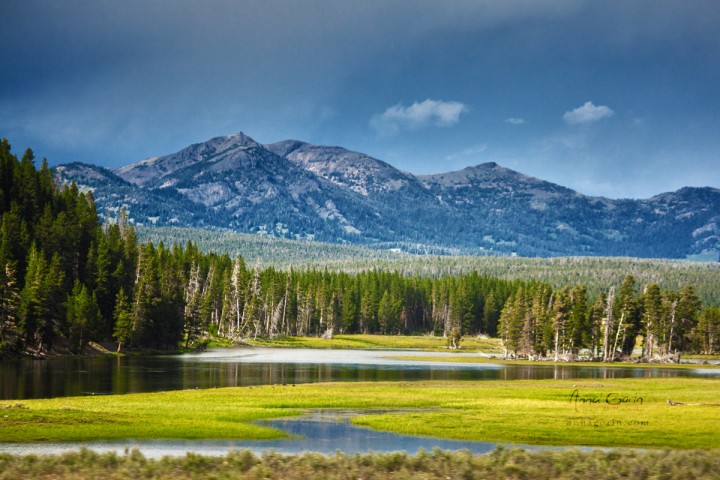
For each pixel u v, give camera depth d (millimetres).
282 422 86688
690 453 63469
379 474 55688
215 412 91312
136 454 59344
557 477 56094
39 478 52469
